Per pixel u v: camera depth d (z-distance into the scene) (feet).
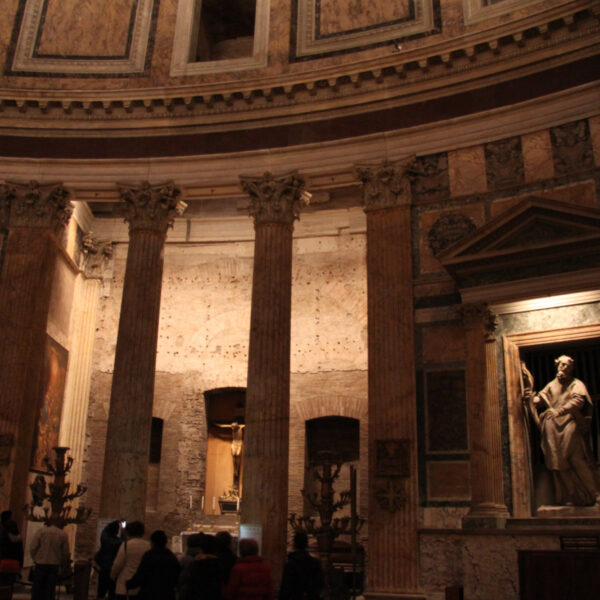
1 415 48.47
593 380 41.24
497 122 46.91
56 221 54.03
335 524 38.27
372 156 49.55
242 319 65.31
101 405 64.39
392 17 53.26
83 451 63.26
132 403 47.91
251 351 47.60
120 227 68.39
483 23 49.93
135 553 28.48
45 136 55.16
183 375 64.64
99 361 65.51
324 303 63.77
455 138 47.85
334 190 65.16
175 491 61.87
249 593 21.98
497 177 46.01
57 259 61.31
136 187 53.11
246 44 67.00
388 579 40.73
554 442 39.63
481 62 48.14
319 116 51.98
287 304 48.85
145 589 23.68
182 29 57.98
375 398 44.29
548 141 45.14
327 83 51.52
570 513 38.58
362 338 62.08
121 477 46.39
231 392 65.05
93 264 67.56
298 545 24.47
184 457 62.64
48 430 59.47
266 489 44.42
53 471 43.62
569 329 41.16
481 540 38.63
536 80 46.60
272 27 56.13
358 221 64.85
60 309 62.39
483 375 41.24
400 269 46.24
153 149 54.44
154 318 50.47
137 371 48.62
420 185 48.03
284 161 51.72
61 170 54.39
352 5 54.70
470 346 41.93
